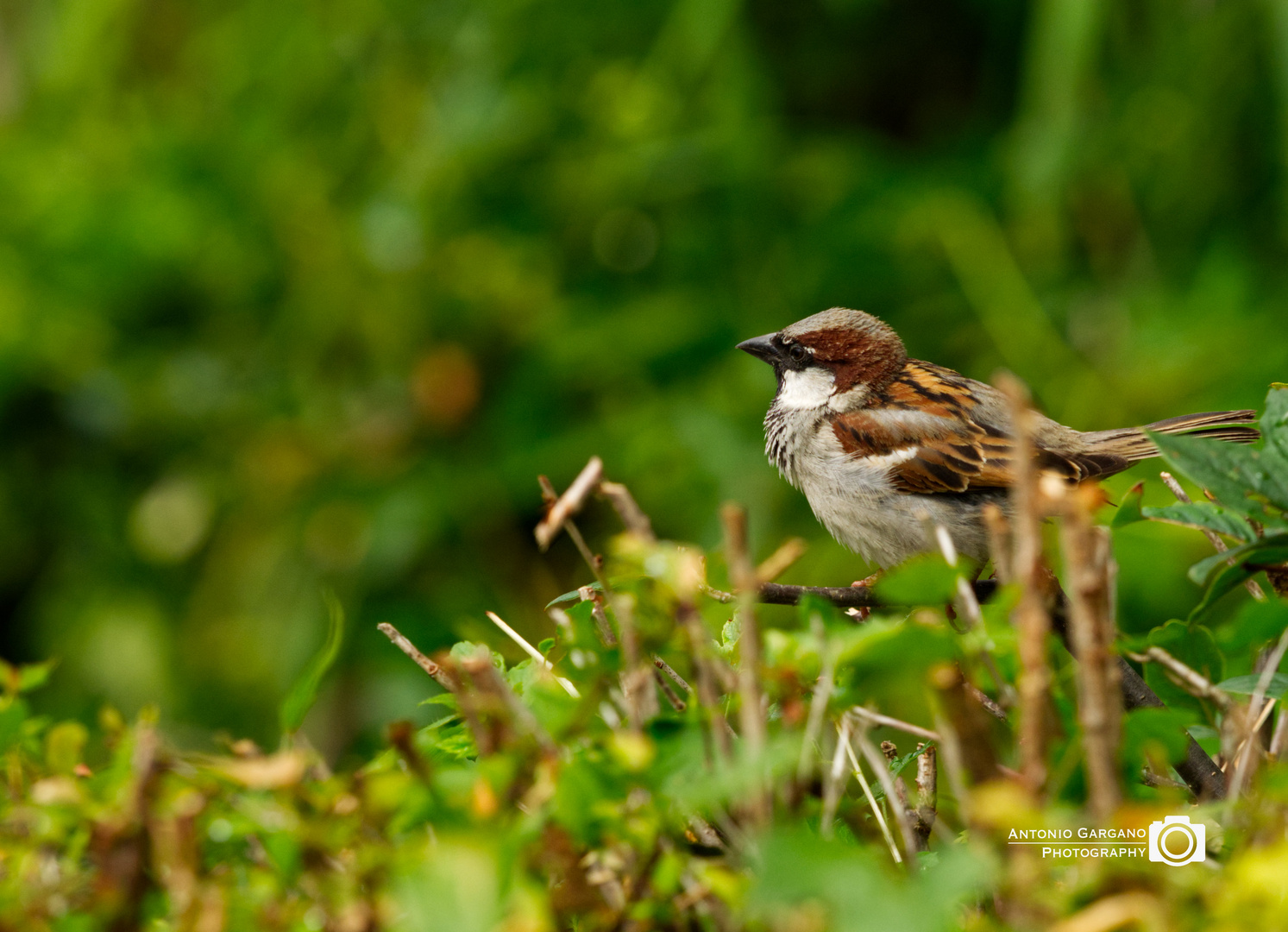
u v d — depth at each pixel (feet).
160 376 37.81
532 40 38.19
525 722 9.20
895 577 9.05
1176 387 32.81
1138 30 35.88
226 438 38.14
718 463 34.19
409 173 37.58
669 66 37.35
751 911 7.61
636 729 9.29
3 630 38.45
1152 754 10.33
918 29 38.11
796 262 36.40
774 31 38.37
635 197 37.14
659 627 9.59
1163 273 35.19
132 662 36.27
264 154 39.29
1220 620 28.81
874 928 7.25
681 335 35.81
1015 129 36.52
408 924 8.32
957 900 8.43
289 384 38.01
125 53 42.80
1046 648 9.76
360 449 37.06
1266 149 34.76
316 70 40.16
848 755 10.12
